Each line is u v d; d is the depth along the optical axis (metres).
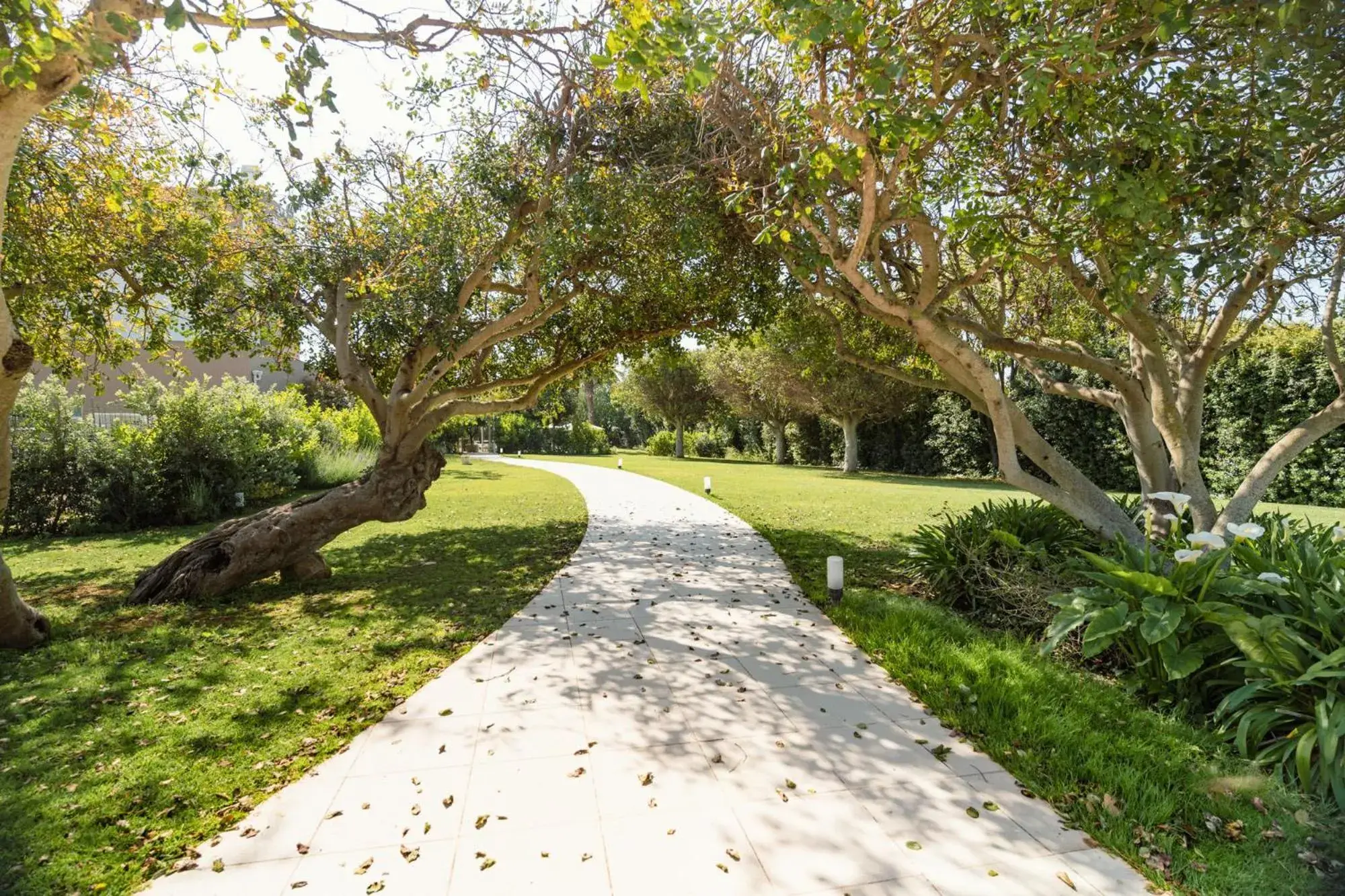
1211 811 3.10
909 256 7.82
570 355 10.32
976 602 6.23
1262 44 3.54
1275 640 3.60
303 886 2.67
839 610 6.34
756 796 3.29
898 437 27.80
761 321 9.41
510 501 15.64
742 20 4.25
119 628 6.02
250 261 8.09
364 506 7.72
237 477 13.66
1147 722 3.92
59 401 11.86
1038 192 5.18
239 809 3.20
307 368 10.41
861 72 3.76
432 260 7.75
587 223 6.93
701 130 6.12
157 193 7.25
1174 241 4.38
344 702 4.41
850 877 2.70
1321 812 3.01
